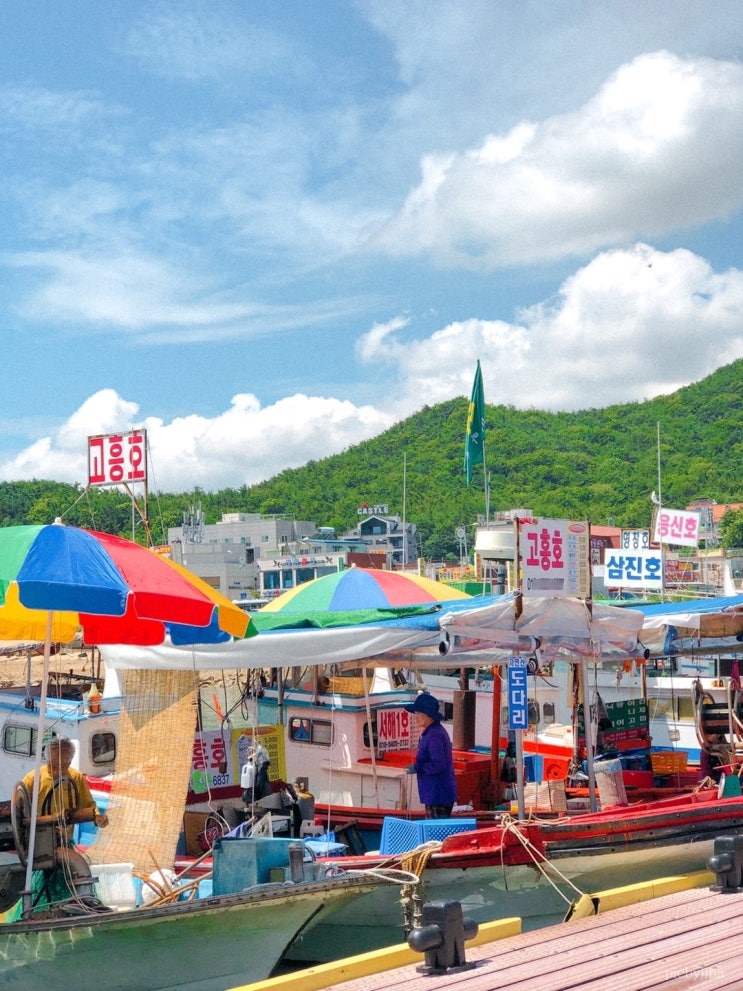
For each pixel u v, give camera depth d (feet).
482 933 25.75
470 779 46.98
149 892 32.40
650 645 47.47
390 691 53.47
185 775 35.22
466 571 252.83
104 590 26.78
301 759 51.26
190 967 28.32
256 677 53.62
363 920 31.40
